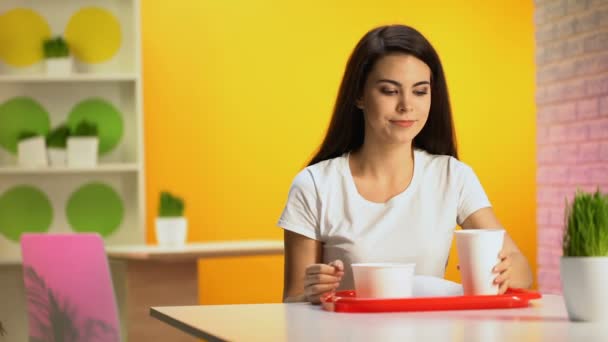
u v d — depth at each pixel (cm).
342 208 220
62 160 513
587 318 151
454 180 224
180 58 584
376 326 148
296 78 598
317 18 601
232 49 590
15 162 523
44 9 527
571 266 152
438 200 222
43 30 527
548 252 475
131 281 428
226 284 593
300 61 598
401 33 218
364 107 222
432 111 229
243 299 595
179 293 435
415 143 233
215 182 588
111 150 527
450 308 169
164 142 581
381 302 168
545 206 477
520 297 171
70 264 336
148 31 579
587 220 152
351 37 606
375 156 222
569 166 457
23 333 497
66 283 339
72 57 528
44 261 341
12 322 496
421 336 136
